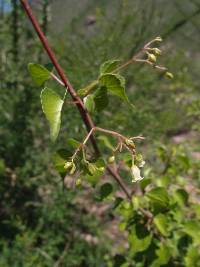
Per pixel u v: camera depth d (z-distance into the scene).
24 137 0.34
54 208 0.32
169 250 0.21
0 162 0.32
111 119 0.34
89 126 0.16
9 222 0.31
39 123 0.34
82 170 0.15
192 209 0.23
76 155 0.16
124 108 0.36
